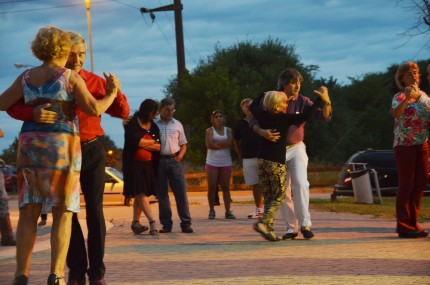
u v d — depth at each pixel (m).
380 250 8.94
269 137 10.33
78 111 6.71
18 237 6.16
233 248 9.75
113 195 23.31
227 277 7.06
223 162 16.23
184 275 7.33
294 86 10.72
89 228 6.79
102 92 6.69
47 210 6.27
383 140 79.75
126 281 7.05
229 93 39.88
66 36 6.25
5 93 6.16
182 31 37.75
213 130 16.19
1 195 11.16
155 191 12.70
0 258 9.47
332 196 24.11
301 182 10.62
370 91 82.69
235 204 22.19
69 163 6.10
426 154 10.65
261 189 10.70
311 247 9.52
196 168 38.06
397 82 10.84
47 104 6.05
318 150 59.44
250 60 58.31
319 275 7.00
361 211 16.95
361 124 78.25
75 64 6.63
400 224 10.59
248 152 15.64
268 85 56.31
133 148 12.45
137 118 12.66
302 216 10.65
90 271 6.81
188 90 39.06
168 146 13.12
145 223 15.33
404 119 10.54
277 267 7.67
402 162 10.59
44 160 6.05
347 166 23.97
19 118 6.16
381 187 26.06
